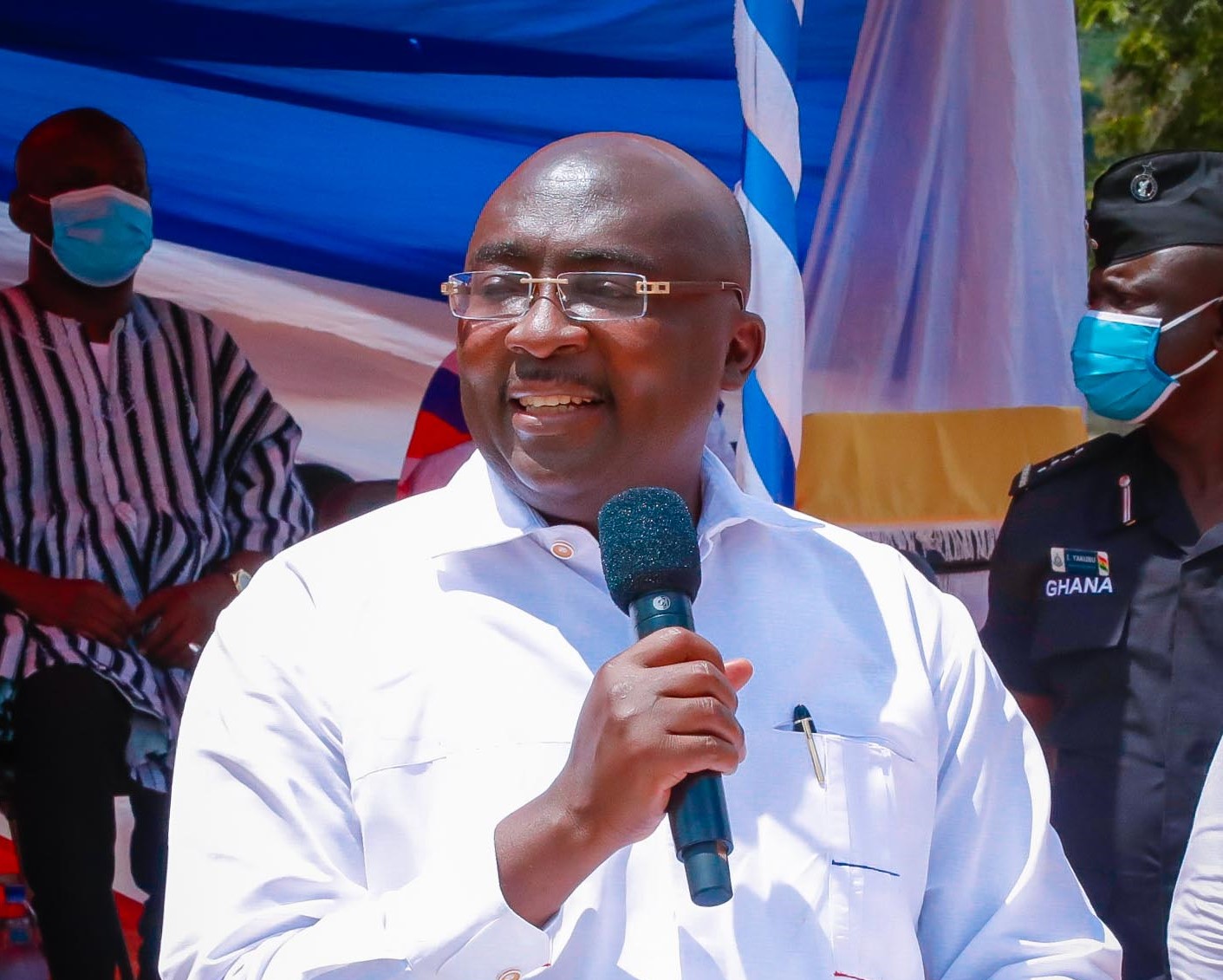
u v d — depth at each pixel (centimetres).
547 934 214
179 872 233
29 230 554
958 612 289
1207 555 463
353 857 238
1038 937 260
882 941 244
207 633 554
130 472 554
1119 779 459
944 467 609
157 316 564
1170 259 484
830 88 619
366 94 585
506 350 255
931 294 618
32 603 536
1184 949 433
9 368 547
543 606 255
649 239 255
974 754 271
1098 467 503
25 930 525
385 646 248
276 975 215
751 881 242
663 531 228
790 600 271
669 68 603
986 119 619
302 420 577
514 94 595
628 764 201
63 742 532
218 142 573
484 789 237
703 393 264
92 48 562
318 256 582
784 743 254
